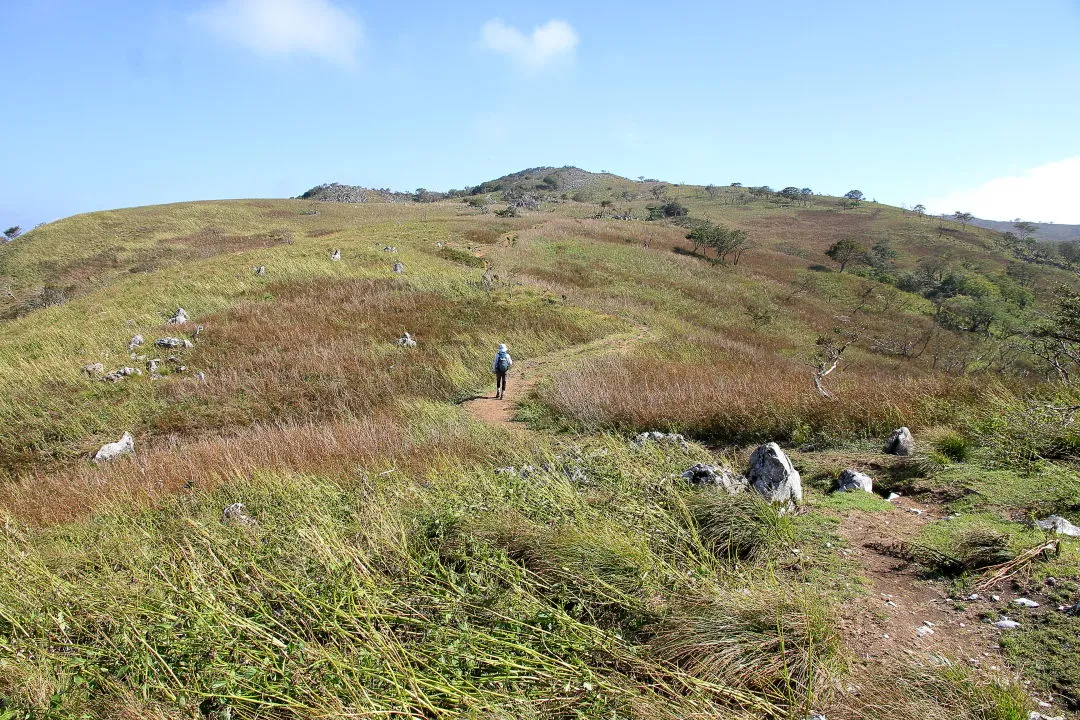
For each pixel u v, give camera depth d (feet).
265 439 33.83
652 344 64.44
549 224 194.49
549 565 12.21
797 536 14.17
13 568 15.25
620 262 151.64
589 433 31.04
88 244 168.55
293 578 12.50
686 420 28.91
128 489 26.84
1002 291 200.54
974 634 9.97
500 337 65.36
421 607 11.25
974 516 14.65
